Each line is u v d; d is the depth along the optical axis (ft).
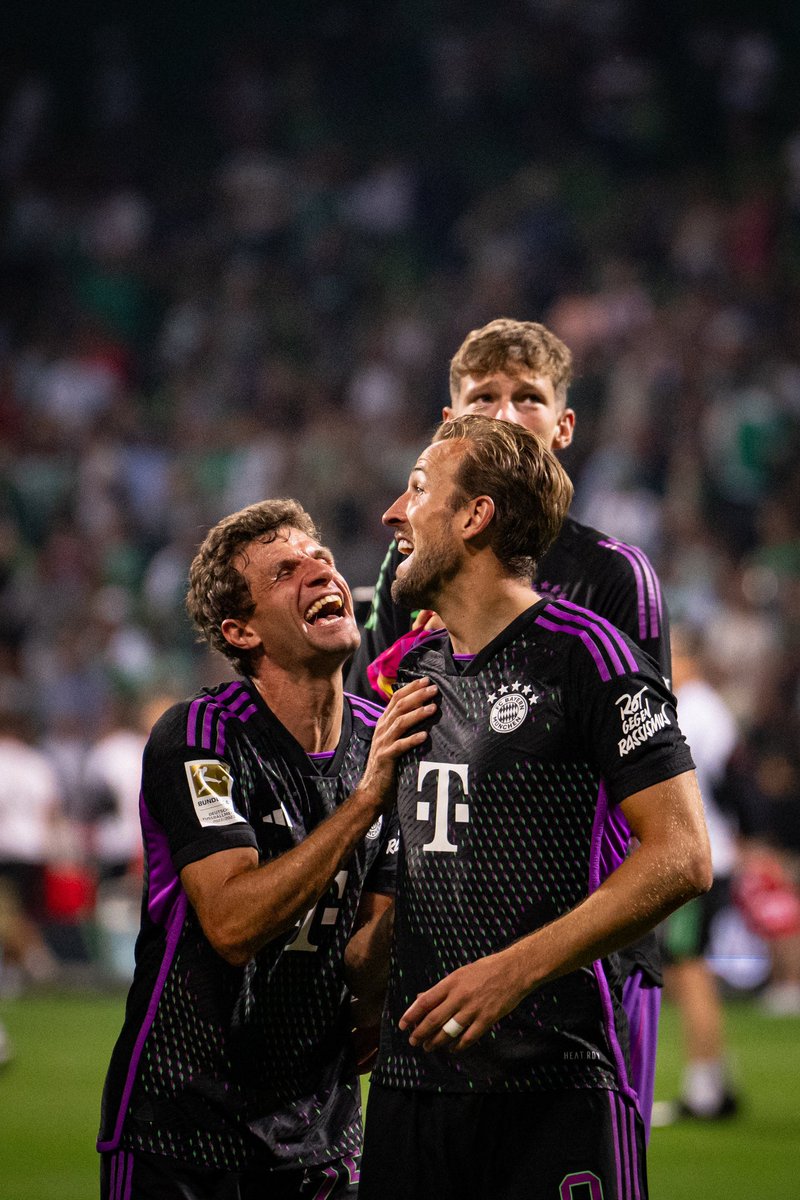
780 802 120.67
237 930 30.99
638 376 169.68
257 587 34.27
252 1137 32.83
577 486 164.55
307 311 203.00
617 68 227.20
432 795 30.78
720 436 162.09
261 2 244.01
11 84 235.61
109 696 147.43
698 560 149.59
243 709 34.12
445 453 31.99
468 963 29.84
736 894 112.16
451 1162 29.91
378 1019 34.91
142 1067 32.89
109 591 161.58
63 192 225.56
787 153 211.20
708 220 198.49
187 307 205.87
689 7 229.86
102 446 179.52
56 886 118.11
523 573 31.76
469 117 229.45
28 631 160.97
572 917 28.68
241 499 171.22
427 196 214.07
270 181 218.79
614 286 187.73
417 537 31.83
